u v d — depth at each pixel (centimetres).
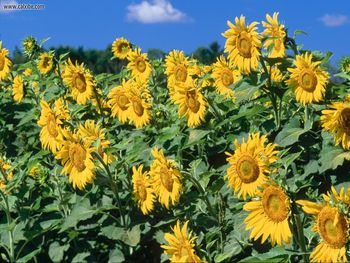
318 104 336
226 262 316
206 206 364
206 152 393
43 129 411
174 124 421
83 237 379
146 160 414
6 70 580
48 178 399
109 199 380
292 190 271
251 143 297
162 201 351
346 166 311
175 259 293
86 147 358
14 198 363
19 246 367
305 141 329
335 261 246
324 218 249
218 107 396
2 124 540
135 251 380
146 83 520
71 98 515
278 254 265
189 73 488
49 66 529
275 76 406
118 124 491
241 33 352
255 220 270
